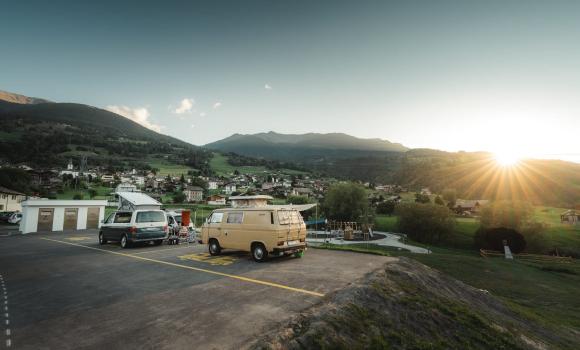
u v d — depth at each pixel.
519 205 52.75
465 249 52.41
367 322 5.64
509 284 19.69
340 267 9.91
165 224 16.61
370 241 48.34
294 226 11.28
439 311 6.95
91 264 11.55
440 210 57.41
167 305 6.46
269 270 9.62
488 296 10.57
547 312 14.21
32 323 5.64
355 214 65.06
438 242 56.47
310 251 14.22
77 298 7.20
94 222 32.19
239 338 4.71
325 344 4.69
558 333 9.80
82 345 4.67
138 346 4.59
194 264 10.95
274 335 4.71
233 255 12.70
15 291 7.95
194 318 5.64
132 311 6.16
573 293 18.39
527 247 49.12
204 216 53.50
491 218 53.41
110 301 6.88
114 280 8.91
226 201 108.19
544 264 29.08
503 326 7.61
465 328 6.59
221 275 9.09
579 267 27.34
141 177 128.88
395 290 7.44
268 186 148.50
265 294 6.97
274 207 11.09
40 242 19.92
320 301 6.32
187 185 125.44
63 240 20.78
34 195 69.19
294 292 7.05
